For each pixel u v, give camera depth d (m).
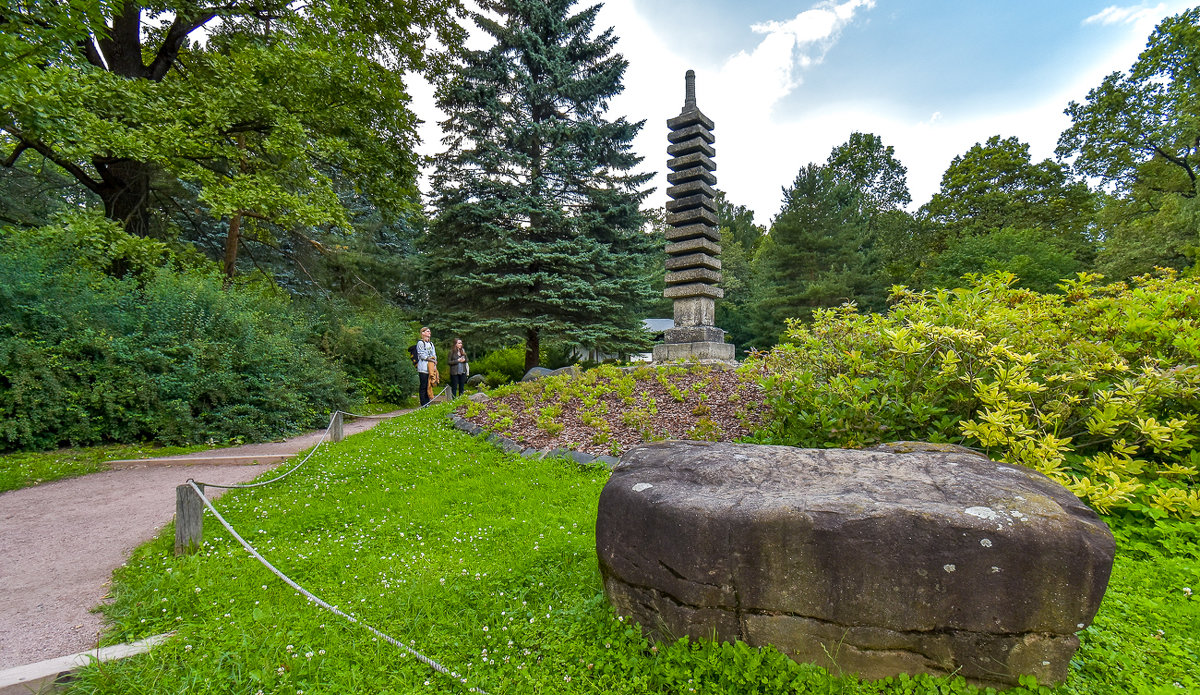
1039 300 5.34
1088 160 30.83
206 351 8.94
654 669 2.20
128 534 4.38
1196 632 2.24
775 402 4.91
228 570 3.38
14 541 4.23
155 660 2.41
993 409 3.91
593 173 20.80
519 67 20.50
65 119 8.23
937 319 4.90
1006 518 1.98
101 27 8.27
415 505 4.71
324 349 14.91
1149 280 5.51
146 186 12.10
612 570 2.59
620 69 21.16
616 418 7.01
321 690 2.21
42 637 2.72
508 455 6.40
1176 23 26.88
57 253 8.61
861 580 2.03
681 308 10.84
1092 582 1.88
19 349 7.27
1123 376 3.92
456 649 2.48
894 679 2.01
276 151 11.13
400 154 14.55
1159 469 3.43
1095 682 1.98
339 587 3.16
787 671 2.06
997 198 34.50
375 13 13.40
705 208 10.86
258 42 11.83
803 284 30.83
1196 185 24.97
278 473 6.03
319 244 18.92
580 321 19.80
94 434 7.75
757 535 2.16
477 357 27.58
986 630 1.94
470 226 19.66
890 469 2.49
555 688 2.19
